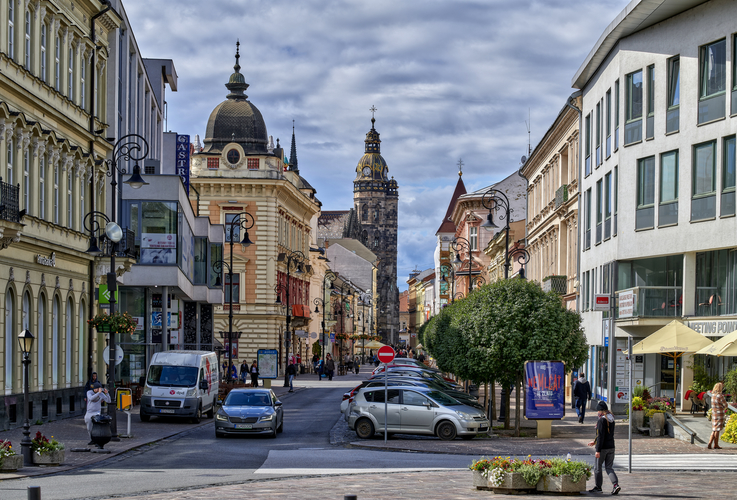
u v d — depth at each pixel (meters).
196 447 28.05
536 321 32.16
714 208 35.50
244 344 81.81
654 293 37.91
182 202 51.22
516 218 100.62
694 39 36.62
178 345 56.78
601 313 43.72
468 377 33.75
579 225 49.53
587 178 48.19
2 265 30.34
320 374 85.31
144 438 29.86
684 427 29.36
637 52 39.97
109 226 29.64
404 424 30.86
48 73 35.50
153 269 48.50
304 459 24.88
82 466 22.70
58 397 35.94
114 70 44.09
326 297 125.12
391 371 43.75
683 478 20.72
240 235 82.81
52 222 35.47
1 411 29.89
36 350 33.88
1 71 30.03
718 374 35.59
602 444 18.34
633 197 40.00
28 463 22.11
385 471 22.08
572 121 52.22
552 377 30.70
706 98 35.97
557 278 54.81
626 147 40.56
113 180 32.06
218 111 86.62
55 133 35.31
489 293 33.19
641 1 36.31
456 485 19.25
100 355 42.81
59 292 36.50
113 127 44.09
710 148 35.81
